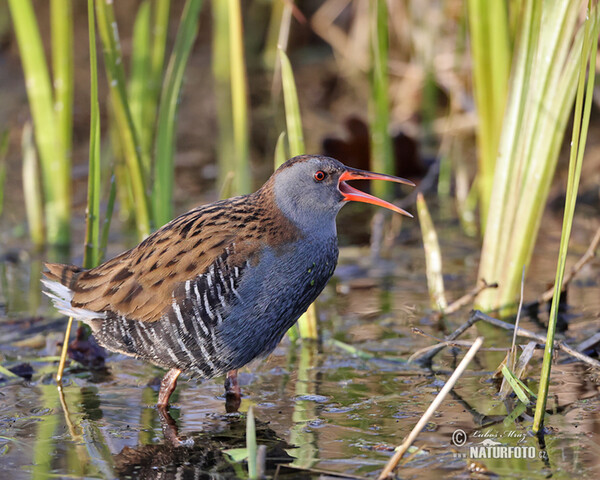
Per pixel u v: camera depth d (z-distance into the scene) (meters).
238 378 8.38
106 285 7.82
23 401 7.80
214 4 18.56
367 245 12.86
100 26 8.77
